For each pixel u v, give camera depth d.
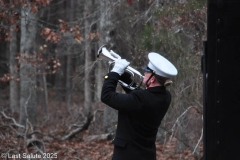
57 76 52.75
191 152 20.53
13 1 19.28
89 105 34.94
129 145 9.29
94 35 22.97
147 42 20.17
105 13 23.30
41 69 32.47
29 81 30.34
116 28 23.02
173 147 22.52
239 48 7.14
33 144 19.95
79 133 26.83
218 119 7.28
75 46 30.73
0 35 20.92
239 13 7.10
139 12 22.83
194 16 19.34
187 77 18.80
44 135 23.69
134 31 22.34
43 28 20.80
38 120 36.97
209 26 7.24
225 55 7.20
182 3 19.44
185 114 18.84
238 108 7.20
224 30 7.17
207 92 7.31
